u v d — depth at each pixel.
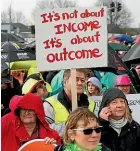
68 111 8.45
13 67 18.39
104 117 7.45
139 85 14.94
